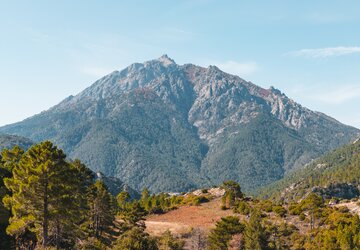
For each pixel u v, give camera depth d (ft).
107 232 245.45
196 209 344.49
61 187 125.59
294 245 229.86
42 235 137.59
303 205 294.25
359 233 204.85
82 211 155.94
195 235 228.63
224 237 218.59
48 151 124.98
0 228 163.63
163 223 282.36
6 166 217.15
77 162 203.72
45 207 124.26
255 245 214.90
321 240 222.89
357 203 297.33
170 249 213.46
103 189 233.14
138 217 244.83
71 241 171.22
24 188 119.75
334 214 255.50
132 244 140.46
